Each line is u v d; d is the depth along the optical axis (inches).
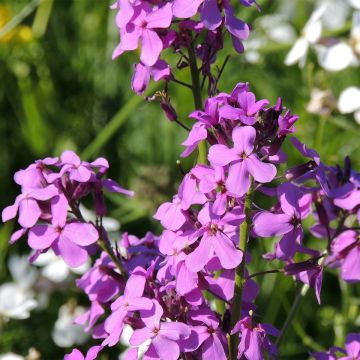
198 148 20.4
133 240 21.1
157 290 18.5
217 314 19.1
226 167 18.2
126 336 25.6
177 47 19.8
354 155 31.6
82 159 29.9
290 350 26.7
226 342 18.5
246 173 17.6
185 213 18.8
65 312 27.5
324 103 28.8
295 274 19.2
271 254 20.1
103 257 20.6
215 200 18.2
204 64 19.9
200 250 18.0
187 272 18.3
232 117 17.8
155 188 29.1
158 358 18.0
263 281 27.6
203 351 18.2
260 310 27.3
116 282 20.0
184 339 18.1
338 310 27.7
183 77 31.5
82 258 19.0
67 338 27.1
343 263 19.7
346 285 25.7
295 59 29.3
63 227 19.0
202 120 18.2
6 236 29.2
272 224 18.1
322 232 20.9
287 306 25.4
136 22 19.2
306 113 31.6
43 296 28.0
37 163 19.6
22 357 27.1
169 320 19.3
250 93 18.1
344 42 29.9
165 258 19.2
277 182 29.7
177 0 18.8
